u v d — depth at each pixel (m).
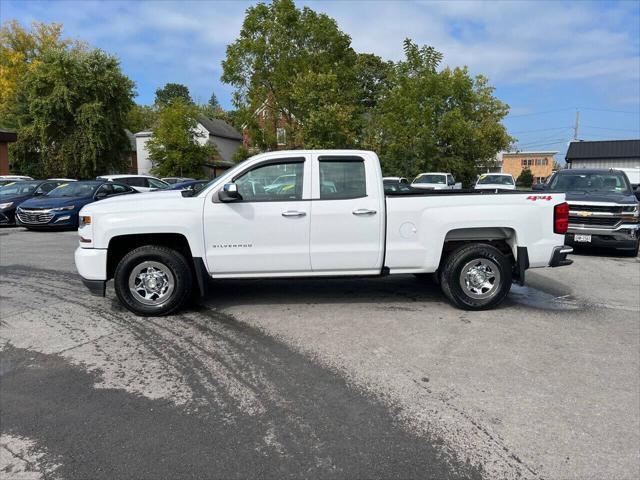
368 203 5.64
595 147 44.25
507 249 6.16
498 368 4.21
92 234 5.53
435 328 5.25
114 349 4.68
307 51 33.09
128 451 3.03
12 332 5.17
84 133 32.53
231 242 5.59
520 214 5.77
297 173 5.67
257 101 33.34
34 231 14.62
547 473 2.79
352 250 5.67
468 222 5.72
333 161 5.70
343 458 2.94
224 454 2.98
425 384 3.90
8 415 3.47
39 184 17.52
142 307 5.60
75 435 3.21
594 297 6.65
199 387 3.88
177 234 5.64
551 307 6.12
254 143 35.25
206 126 51.50
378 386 3.87
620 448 3.03
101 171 34.16
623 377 4.04
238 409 3.53
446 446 3.05
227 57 33.59
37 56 50.38
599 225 9.98
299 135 29.66
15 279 7.74
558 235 5.87
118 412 3.50
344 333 5.09
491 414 3.44
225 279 5.77
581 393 3.75
